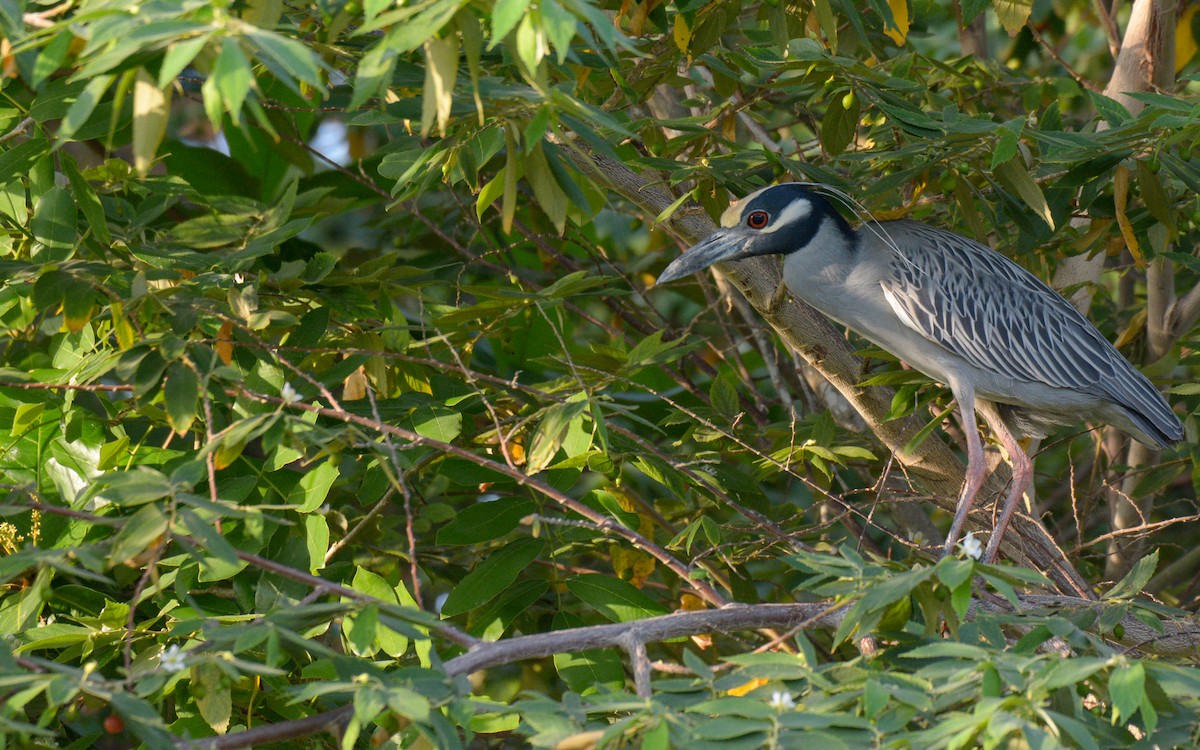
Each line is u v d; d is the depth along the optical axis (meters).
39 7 6.35
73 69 6.95
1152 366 9.53
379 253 11.08
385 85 4.75
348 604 4.83
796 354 10.71
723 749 4.08
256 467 7.13
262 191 11.02
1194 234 11.37
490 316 7.83
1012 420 9.66
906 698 4.26
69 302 6.36
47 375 7.23
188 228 7.69
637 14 7.91
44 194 6.89
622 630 5.40
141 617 7.15
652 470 7.62
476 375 6.73
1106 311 11.73
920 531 10.36
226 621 5.87
